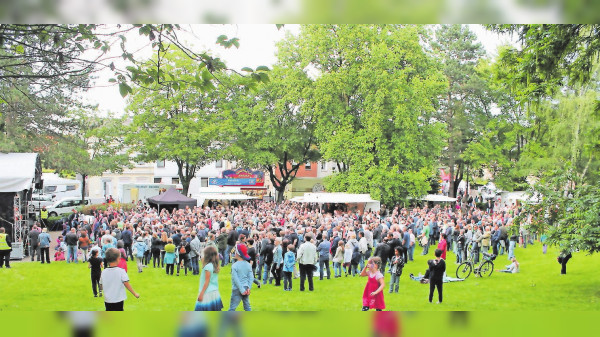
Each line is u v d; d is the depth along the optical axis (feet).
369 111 128.98
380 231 79.46
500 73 47.37
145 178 201.05
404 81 129.29
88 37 25.07
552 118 109.70
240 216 89.35
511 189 153.69
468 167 173.78
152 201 118.62
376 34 133.59
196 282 59.36
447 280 61.05
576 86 49.47
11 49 26.55
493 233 80.28
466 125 161.79
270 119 153.28
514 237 74.95
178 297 50.31
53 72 31.86
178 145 145.07
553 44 41.16
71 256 74.64
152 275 64.54
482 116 162.20
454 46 166.50
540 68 42.91
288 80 145.89
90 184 199.21
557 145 106.83
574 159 97.14
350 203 126.11
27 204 84.84
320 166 208.33
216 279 29.78
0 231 67.97
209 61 24.84
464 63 167.12
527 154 121.29
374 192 123.03
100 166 132.36
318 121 141.38
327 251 61.52
